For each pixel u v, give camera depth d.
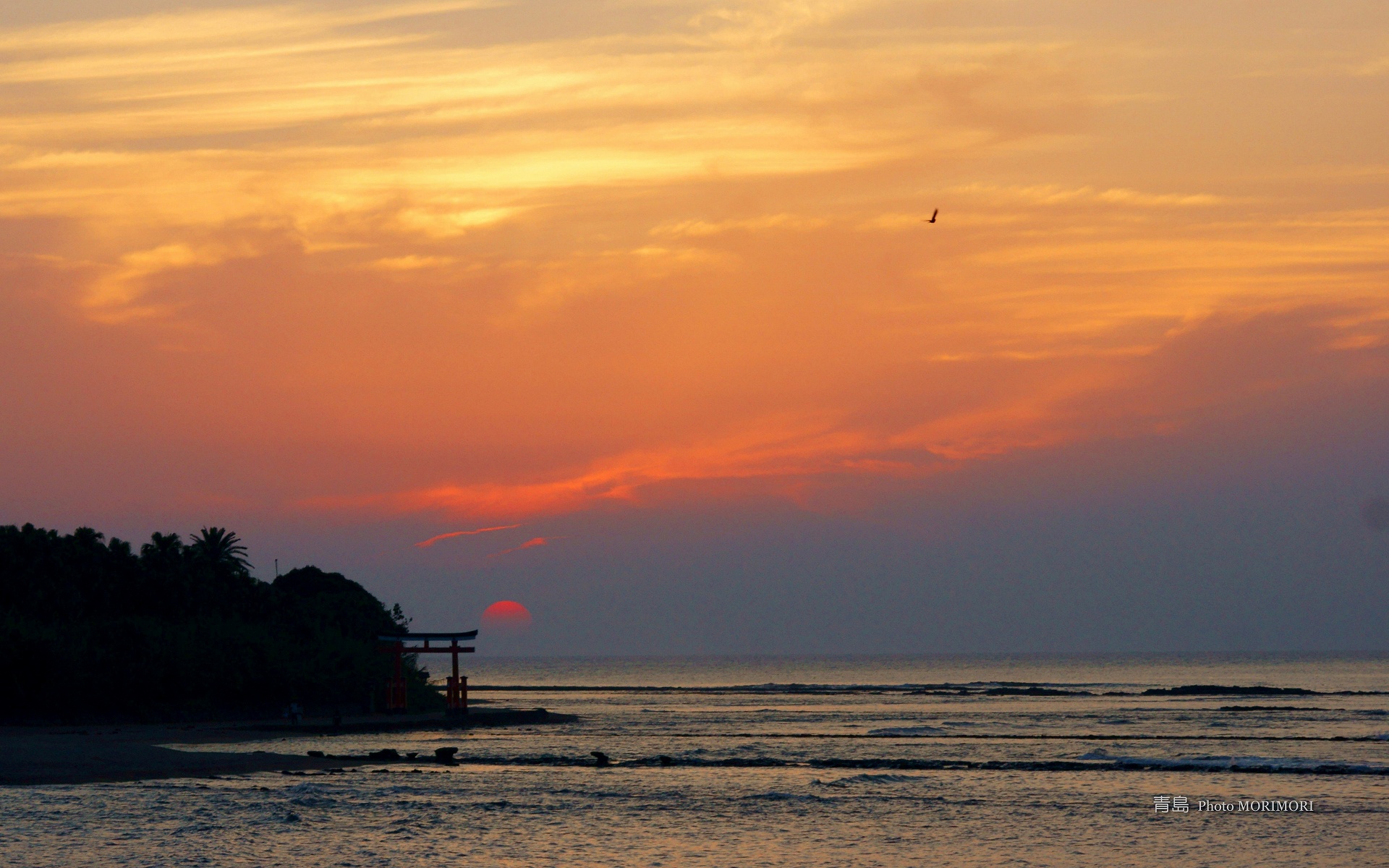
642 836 68.62
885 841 67.81
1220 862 62.38
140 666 138.50
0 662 127.31
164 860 61.47
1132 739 131.38
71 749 101.31
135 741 116.12
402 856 62.94
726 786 87.88
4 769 89.62
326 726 134.38
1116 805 79.25
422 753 112.38
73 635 139.38
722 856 63.75
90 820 71.56
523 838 67.94
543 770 98.25
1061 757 109.31
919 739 132.50
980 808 78.00
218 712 145.25
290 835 67.62
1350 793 84.00
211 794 81.31
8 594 146.50
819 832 70.19
